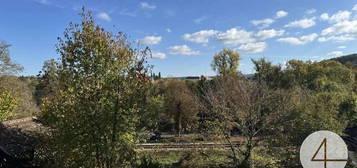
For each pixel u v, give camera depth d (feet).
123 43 38.04
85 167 36.47
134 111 36.50
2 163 58.59
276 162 73.20
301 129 73.36
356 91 185.88
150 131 42.27
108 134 35.47
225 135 74.13
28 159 60.44
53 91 39.93
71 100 36.45
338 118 97.81
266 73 157.38
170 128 155.84
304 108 78.28
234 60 211.61
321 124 75.56
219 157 77.71
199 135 82.69
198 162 78.02
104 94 36.01
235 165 72.74
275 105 74.79
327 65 222.48
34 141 50.34
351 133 106.52
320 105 83.10
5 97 78.89
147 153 74.43
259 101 73.20
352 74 201.77
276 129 72.84
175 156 85.35
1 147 58.90
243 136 78.38
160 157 84.38
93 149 35.32
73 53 36.60
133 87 37.11
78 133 35.01
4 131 67.87
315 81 174.29
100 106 35.42
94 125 35.04
